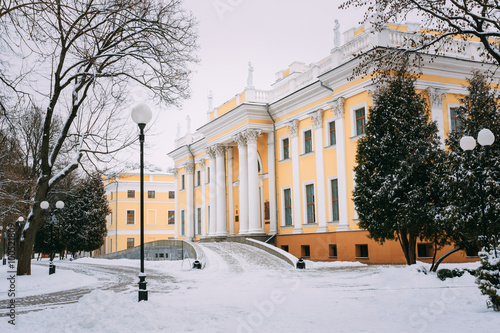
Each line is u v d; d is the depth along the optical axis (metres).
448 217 13.50
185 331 7.15
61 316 8.25
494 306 8.01
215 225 35.88
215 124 34.91
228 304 10.17
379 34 21.92
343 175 24.11
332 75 24.58
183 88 16.22
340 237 23.84
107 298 8.76
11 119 16.16
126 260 34.69
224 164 35.47
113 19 15.02
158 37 15.37
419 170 15.95
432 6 12.66
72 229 44.34
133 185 61.38
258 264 21.91
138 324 7.51
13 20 11.84
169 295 12.23
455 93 23.41
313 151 27.22
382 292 11.23
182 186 46.41
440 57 22.58
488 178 13.20
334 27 25.70
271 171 31.12
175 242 31.72
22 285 16.61
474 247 14.33
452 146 14.95
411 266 14.31
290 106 29.41
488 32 11.62
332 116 25.75
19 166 28.05
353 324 7.49
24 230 19.20
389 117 16.59
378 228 16.47
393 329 6.95
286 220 29.97
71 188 39.38
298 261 20.64
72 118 18.39
